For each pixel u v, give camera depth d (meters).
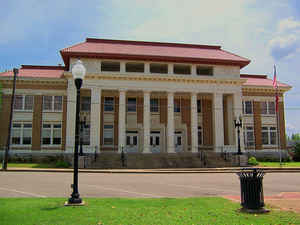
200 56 35.59
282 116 39.78
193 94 34.47
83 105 35.56
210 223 7.12
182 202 9.95
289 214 8.22
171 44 39.25
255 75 43.09
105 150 35.53
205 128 37.97
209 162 30.28
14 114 34.47
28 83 35.00
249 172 8.86
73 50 33.09
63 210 8.34
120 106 33.09
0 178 18.05
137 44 38.34
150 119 37.12
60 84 35.38
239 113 35.00
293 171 25.33
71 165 28.59
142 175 21.88
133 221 7.24
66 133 31.94
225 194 12.72
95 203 9.56
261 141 38.53
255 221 7.37
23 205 9.03
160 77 33.72
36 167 27.08
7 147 25.34
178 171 24.62
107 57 33.38
